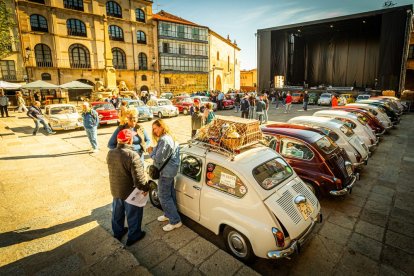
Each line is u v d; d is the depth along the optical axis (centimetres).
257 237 310
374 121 1008
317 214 372
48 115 1270
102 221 437
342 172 489
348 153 623
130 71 3788
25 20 2877
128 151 337
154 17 3969
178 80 4328
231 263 333
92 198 523
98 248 356
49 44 3077
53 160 780
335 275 326
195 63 4522
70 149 917
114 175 344
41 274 309
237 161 354
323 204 511
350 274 328
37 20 2984
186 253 355
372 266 342
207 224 375
